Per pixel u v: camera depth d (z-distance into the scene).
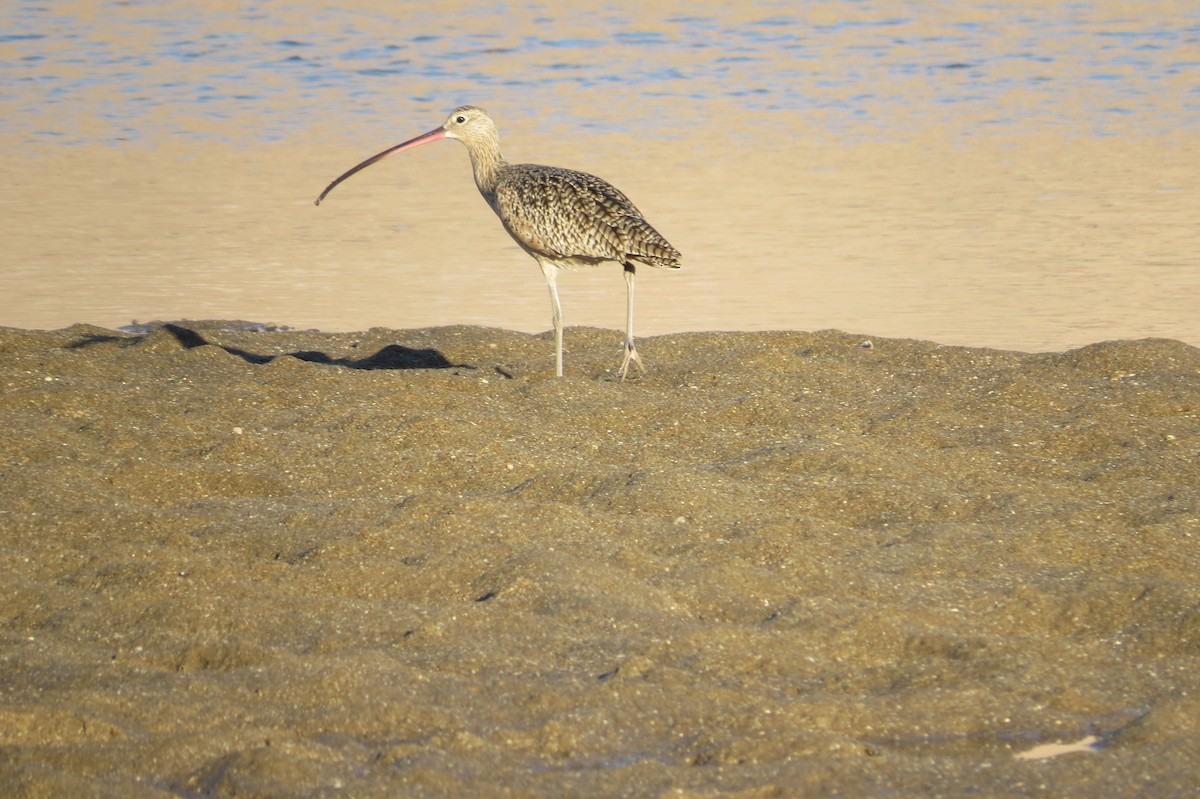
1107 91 40.97
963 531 11.77
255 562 11.09
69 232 27.48
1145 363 16.78
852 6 57.03
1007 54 46.66
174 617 10.06
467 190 31.86
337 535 11.61
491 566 10.99
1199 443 14.04
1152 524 11.87
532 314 22.70
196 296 23.42
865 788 8.00
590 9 56.72
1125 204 29.20
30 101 39.81
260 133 36.59
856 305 22.70
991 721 8.84
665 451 14.15
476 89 41.81
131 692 8.89
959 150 34.44
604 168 32.41
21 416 14.52
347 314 22.55
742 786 8.01
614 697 8.94
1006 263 25.08
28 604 10.29
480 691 9.08
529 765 8.27
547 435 14.39
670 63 45.78
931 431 14.55
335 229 28.23
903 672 9.47
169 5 56.66
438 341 19.30
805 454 13.49
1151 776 8.12
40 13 54.16
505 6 57.34
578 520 11.88
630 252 16.36
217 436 14.18
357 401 15.55
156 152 34.50
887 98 40.44
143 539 11.58
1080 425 14.39
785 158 33.62
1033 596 10.59
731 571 10.89
